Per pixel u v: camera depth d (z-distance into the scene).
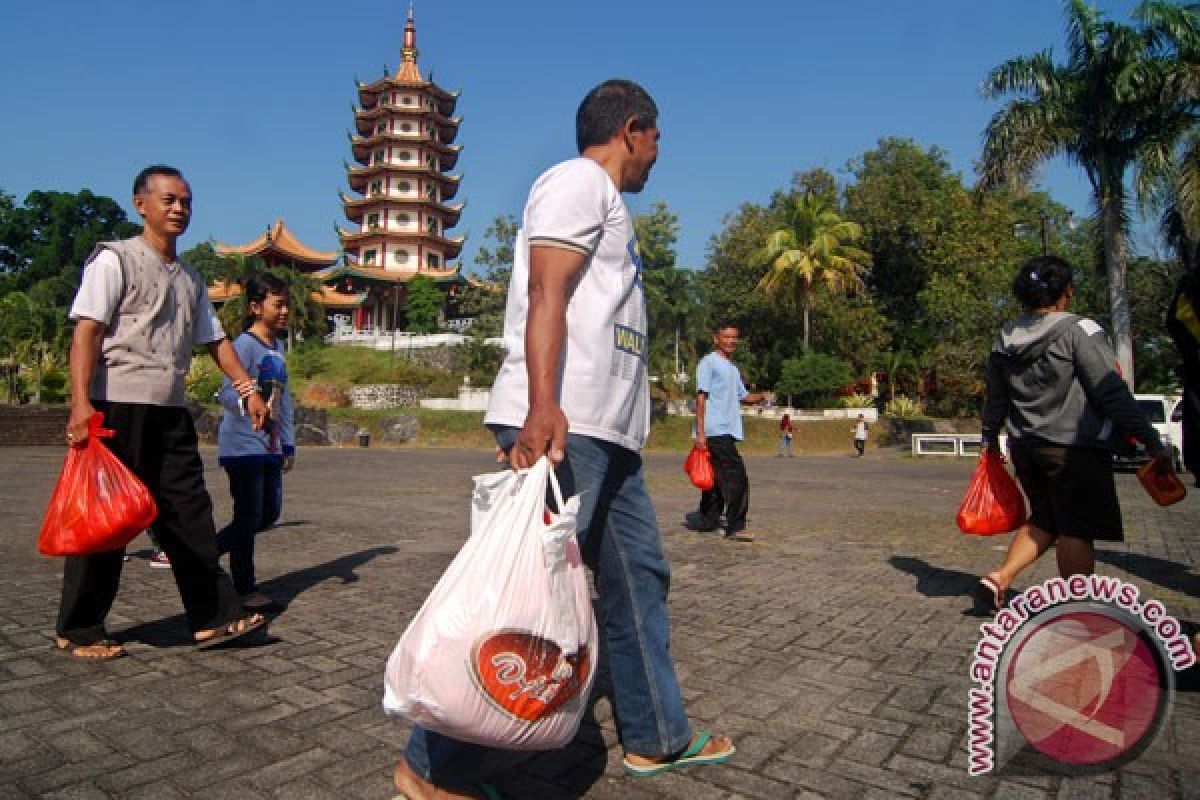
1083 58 17.23
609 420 2.01
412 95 53.31
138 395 2.99
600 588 2.18
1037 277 3.42
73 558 3.06
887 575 4.89
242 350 3.85
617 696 2.17
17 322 29.75
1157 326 24.53
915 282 38.59
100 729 2.44
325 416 31.78
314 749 2.31
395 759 2.25
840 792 2.08
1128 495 10.40
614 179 2.20
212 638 3.15
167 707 2.62
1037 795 2.07
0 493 9.67
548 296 1.85
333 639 3.42
